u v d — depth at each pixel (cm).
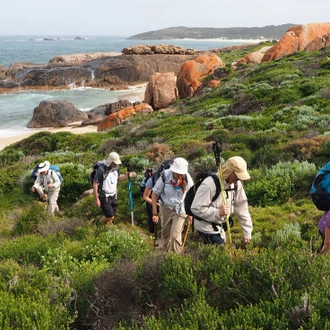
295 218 730
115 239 687
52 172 1059
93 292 409
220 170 452
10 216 1141
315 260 368
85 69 6725
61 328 337
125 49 7644
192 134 1806
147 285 396
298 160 1042
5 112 4706
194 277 377
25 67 7550
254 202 852
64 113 4041
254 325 285
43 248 686
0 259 667
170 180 632
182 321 307
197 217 471
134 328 326
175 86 4181
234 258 394
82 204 1106
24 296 387
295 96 2145
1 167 1906
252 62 4519
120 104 4238
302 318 288
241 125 1780
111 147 2053
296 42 4250
